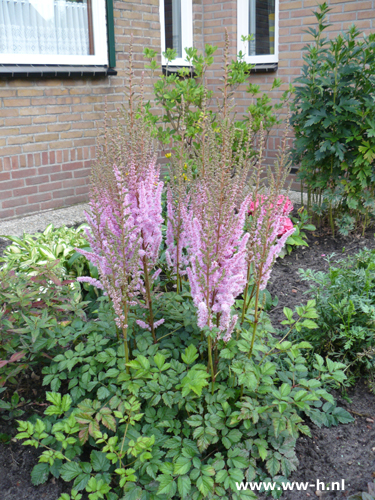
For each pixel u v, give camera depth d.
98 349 2.13
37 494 1.88
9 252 3.61
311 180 4.53
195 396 1.92
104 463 1.87
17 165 5.11
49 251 3.38
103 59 5.77
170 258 2.55
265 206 1.98
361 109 4.16
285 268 3.79
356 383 2.46
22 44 5.21
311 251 4.11
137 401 1.89
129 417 1.96
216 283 1.82
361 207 4.43
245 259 1.99
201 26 6.96
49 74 5.11
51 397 1.90
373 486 1.86
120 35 5.80
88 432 1.82
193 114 4.53
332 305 2.45
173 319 2.40
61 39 5.49
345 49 4.05
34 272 3.04
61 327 2.34
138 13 5.98
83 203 5.81
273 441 1.98
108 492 1.77
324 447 2.09
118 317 2.02
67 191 5.64
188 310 2.33
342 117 4.05
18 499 1.86
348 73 4.04
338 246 4.18
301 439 2.13
